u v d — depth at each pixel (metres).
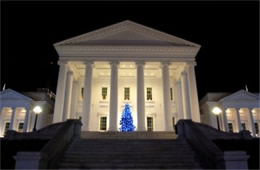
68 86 33.31
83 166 12.14
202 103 40.69
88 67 31.67
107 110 36.06
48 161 11.13
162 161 12.90
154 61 32.44
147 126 35.66
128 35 33.66
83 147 14.95
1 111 35.28
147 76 38.16
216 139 17.94
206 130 18.86
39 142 16.64
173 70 36.75
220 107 36.84
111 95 30.53
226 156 10.52
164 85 31.27
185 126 17.09
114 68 31.75
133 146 15.24
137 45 32.47
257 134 37.31
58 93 30.42
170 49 32.69
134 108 36.12
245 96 36.59
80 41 33.28
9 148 15.89
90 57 32.25
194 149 14.40
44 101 36.62
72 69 34.50
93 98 36.69
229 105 36.19
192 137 15.10
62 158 13.14
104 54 32.44
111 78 31.36
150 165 12.29
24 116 36.91
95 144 15.56
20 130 36.31
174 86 38.59
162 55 32.66
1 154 15.10
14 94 35.56
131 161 12.78
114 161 12.77
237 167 10.34
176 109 37.22
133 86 37.47
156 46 32.56
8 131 18.34
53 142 12.42
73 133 16.89
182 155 13.73
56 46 32.47
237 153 10.57
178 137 17.81
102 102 36.50
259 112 37.81
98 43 33.12
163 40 33.50
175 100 37.78
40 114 35.88
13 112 34.72
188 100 32.91
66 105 32.53
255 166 14.45
